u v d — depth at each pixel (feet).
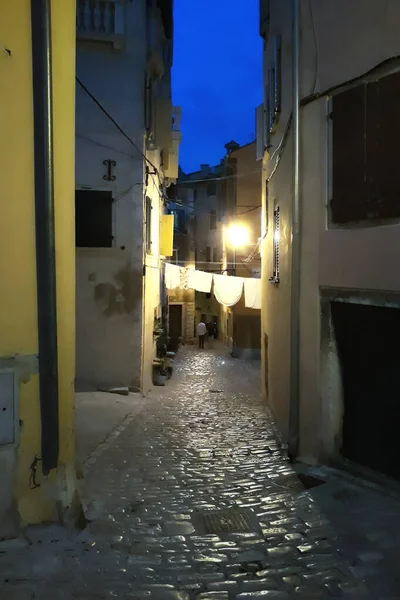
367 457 19.63
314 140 21.76
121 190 43.86
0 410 14.01
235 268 86.07
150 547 14.30
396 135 17.52
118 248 44.09
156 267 55.77
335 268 20.49
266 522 16.25
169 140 54.44
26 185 14.40
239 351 85.15
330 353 21.03
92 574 12.55
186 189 130.41
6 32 13.96
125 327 44.50
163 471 22.45
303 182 22.50
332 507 17.26
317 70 21.45
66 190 15.70
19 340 14.37
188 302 117.91
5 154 14.02
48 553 13.46
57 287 15.52
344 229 20.11
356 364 20.07
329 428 21.11
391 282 17.78
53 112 15.19
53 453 15.03
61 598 11.34
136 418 35.45
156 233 56.13
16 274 14.26
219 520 16.51
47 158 14.56
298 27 22.48
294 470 21.77
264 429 31.96
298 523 16.11
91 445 27.17
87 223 43.78
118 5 42.55
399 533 14.84
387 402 18.60
